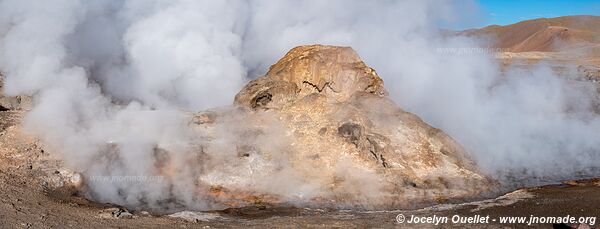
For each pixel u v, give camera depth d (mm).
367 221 15609
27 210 14688
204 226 14898
